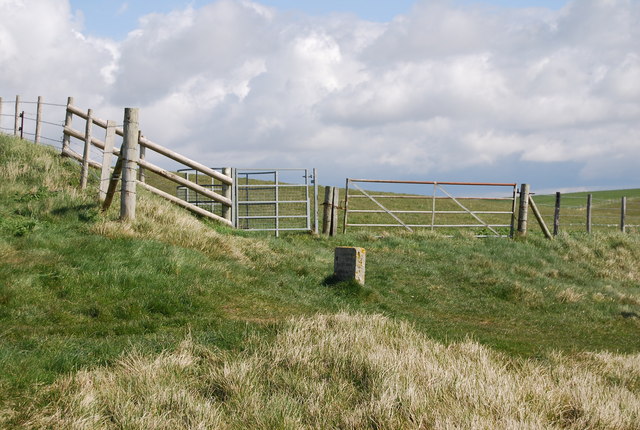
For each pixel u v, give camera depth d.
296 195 34.12
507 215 35.44
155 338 6.89
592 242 20.62
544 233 21.05
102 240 11.38
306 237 18.67
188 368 5.44
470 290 13.56
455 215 35.00
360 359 5.62
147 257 10.76
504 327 10.73
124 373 5.21
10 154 17.08
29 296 8.50
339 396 4.93
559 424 4.86
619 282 17.16
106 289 9.13
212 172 18.70
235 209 19.14
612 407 5.18
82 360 5.69
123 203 12.98
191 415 4.36
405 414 4.51
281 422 4.31
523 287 13.62
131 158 12.95
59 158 17.62
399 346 6.61
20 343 6.40
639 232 27.23
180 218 14.33
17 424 4.11
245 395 4.75
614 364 7.66
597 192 83.06
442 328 9.60
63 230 12.16
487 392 5.02
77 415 4.23
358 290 11.67
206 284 10.20
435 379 5.27
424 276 14.37
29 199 13.98
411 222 29.88
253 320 8.56
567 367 7.16
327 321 7.84
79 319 8.09
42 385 4.88
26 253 10.22
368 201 40.12
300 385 5.06
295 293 11.09
